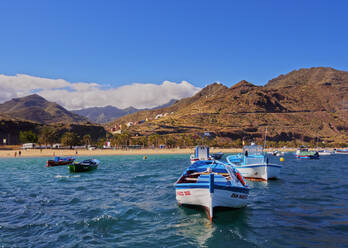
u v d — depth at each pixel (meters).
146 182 32.19
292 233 13.59
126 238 13.09
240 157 41.44
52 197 22.83
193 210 18.14
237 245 12.17
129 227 14.72
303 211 17.84
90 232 13.88
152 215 17.03
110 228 14.53
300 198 22.06
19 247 11.94
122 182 32.22
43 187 28.44
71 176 39.22
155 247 12.01
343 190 25.80
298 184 29.75
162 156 127.12
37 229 14.28
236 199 17.42
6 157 112.56
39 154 128.25
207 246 12.09
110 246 12.09
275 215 16.91
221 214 17.27
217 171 22.94
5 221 15.69
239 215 16.98
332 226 14.59
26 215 17.00
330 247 11.77
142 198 22.36
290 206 19.30
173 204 20.06
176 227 14.72
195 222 15.60
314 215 16.81
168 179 35.00
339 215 16.75
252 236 13.25
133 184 30.50
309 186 28.33
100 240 12.80
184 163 72.19
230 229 14.30
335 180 33.03
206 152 56.22
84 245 12.16
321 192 24.77
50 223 15.26
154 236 13.37
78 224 15.12
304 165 62.09
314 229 14.15
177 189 17.84
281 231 13.90
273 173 32.66
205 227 14.68
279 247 11.88
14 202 20.84
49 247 11.93
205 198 16.36
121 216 16.73
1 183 31.81
